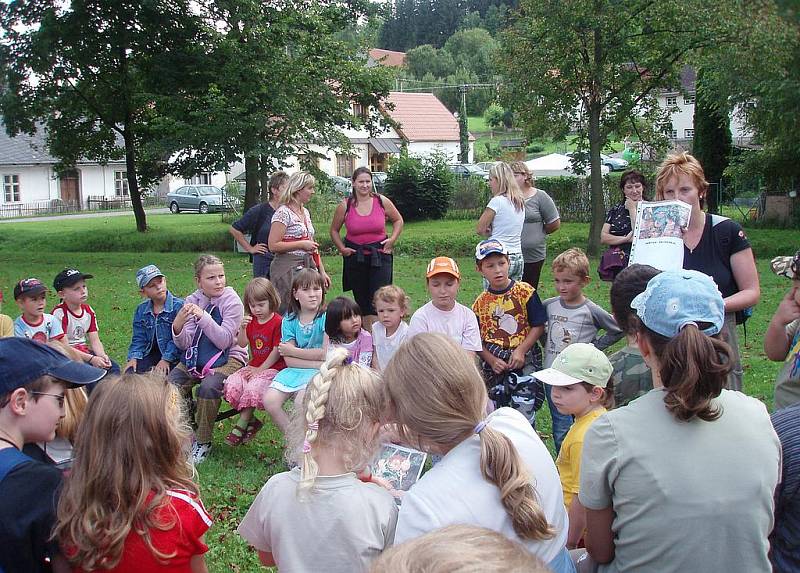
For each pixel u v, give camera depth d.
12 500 2.23
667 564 2.12
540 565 1.12
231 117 19.98
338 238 8.11
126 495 2.29
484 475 2.20
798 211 22.36
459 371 2.26
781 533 2.34
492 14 106.19
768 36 14.74
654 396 2.26
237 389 5.61
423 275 15.25
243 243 8.04
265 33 20.09
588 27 16.56
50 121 25.47
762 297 11.16
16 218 44.62
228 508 4.77
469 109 94.62
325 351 5.41
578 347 3.61
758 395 6.70
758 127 19.97
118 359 8.27
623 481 2.18
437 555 1.09
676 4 15.98
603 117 19.05
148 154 21.03
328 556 2.48
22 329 6.13
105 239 23.58
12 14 22.20
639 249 3.98
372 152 55.50
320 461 2.55
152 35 22.36
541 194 8.11
